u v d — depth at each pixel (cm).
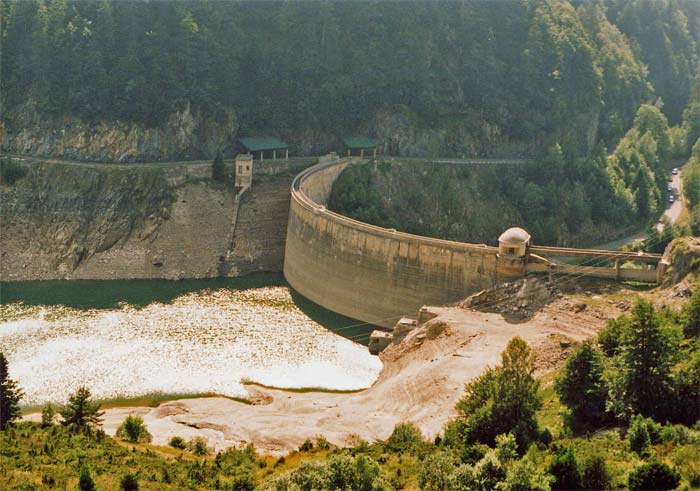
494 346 19250
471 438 14550
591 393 14975
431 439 16012
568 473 11888
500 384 14762
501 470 12306
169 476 13888
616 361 15200
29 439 15238
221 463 15038
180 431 17450
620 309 19762
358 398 19100
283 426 17388
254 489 13250
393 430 16850
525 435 14025
